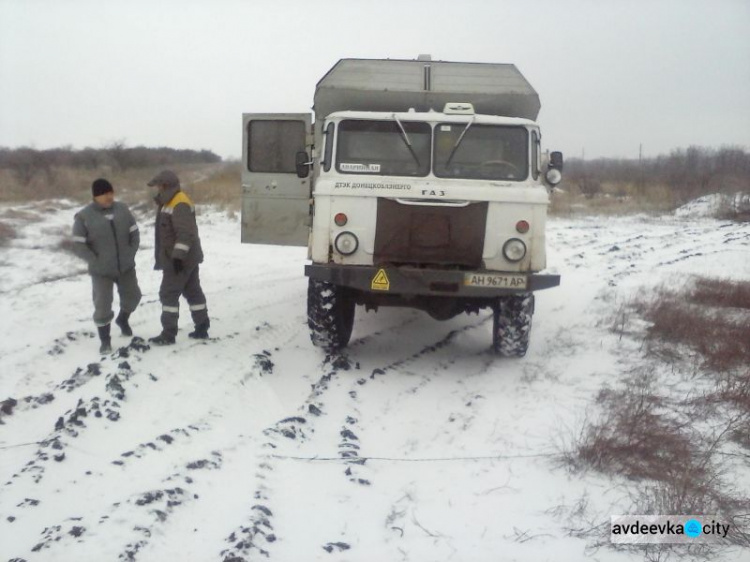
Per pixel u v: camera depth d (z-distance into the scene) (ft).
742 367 22.76
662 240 59.11
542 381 22.34
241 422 18.58
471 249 21.97
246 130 27.09
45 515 13.61
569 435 17.85
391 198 21.90
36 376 21.29
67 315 29.37
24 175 106.63
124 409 18.38
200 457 16.19
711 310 30.76
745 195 84.79
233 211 69.67
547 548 13.03
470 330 29.35
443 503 14.78
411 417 19.66
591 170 200.23
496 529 13.73
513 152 23.12
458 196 21.83
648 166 180.24
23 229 57.47
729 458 16.57
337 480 15.74
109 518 13.35
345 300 24.89
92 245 22.54
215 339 25.00
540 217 21.91
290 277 40.06
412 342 27.30
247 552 12.53
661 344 25.59
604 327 28.53
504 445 17.57
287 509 14.43
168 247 23.16
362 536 13.51
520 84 24.82
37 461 15.56
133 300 24.18
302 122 26.71
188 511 13.99
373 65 25.31
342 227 22.13
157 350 22.72
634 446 16.65
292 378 22.33
